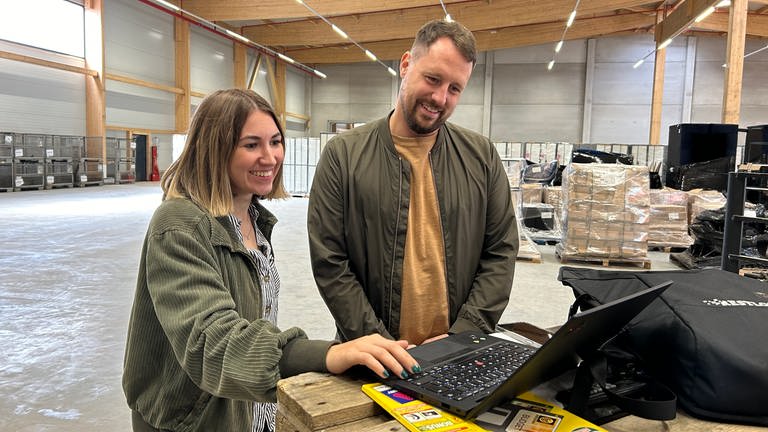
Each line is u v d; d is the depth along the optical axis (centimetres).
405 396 80
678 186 811
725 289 96
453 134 147
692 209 681
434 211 141
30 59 1192
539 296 436
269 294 112
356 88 2094
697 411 82
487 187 146
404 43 1834
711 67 1716
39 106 1241
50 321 342
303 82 2148
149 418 99
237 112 96
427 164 141
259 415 118
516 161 616
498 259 146
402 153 140
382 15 1498
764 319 86
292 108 2078
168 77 1577
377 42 1864
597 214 562
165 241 85
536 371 74
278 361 79
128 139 1471
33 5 1198
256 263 104
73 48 1305
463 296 145
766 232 463
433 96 123
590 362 80
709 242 545
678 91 1742
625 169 562
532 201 761
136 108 1482
